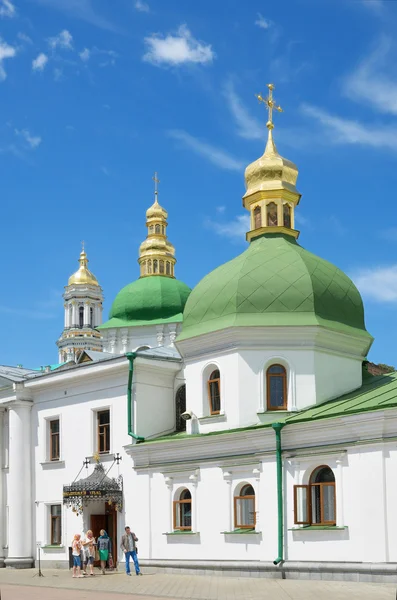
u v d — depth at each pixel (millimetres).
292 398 33406
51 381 41531
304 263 35594
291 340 34031
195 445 34000
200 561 33062
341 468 28719
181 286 64125
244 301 34594
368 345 36094
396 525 26750
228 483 32531
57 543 40750
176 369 39281
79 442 40062
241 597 23953
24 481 42281
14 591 28297
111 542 37375
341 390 34656
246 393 33688
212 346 35062
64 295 105562
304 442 30219
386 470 27234
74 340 102500
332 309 35125
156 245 65875
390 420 27266
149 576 33156
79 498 37156
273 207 39031
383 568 26656
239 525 31984
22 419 42844
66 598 24969
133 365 37719
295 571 29453
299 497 29781
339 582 27391
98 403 39438
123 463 37469
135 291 63344
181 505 34688
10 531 41938
